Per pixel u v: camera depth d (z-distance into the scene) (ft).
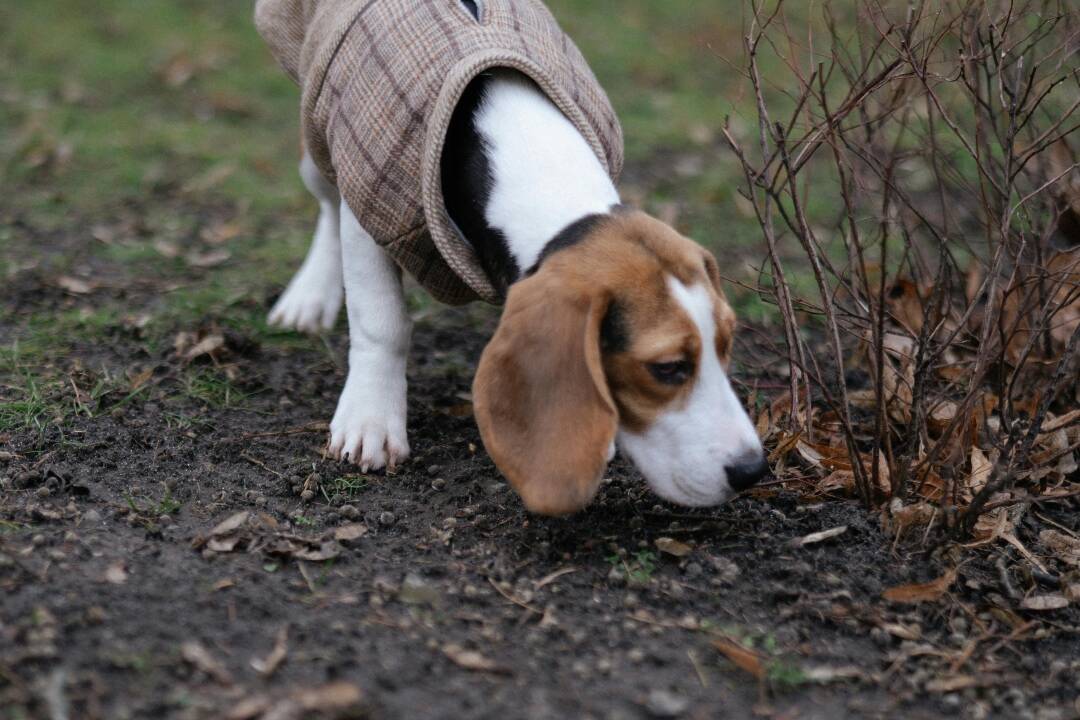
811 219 5.89
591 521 3.81
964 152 5.86
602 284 3.43
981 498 3.73
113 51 8.29
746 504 3.89
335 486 3.96
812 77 3.92
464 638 3.39
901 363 4.28
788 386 4.42
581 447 3.38
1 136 6.65
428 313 5.08
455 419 4.35
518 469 3.42
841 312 4.09
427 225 3.75
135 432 4.14
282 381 4.53
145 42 8.51
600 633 3.44
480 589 3.56
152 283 5.17
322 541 3.69
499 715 3.17
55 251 5.39
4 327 4.75
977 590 3.65
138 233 5.61
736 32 8.91
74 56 8.14
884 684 3.37
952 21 3.85
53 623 3.29
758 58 8.23
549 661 3.34
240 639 3.32
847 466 4.00
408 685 3.23
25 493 3.81
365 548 3.70
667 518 3.83
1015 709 3.34
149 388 4.41
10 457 3.96
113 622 3.32
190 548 3.63
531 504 3.40
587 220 3.58
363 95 3.83
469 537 3.76
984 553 3.78
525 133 3.73
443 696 3.21
